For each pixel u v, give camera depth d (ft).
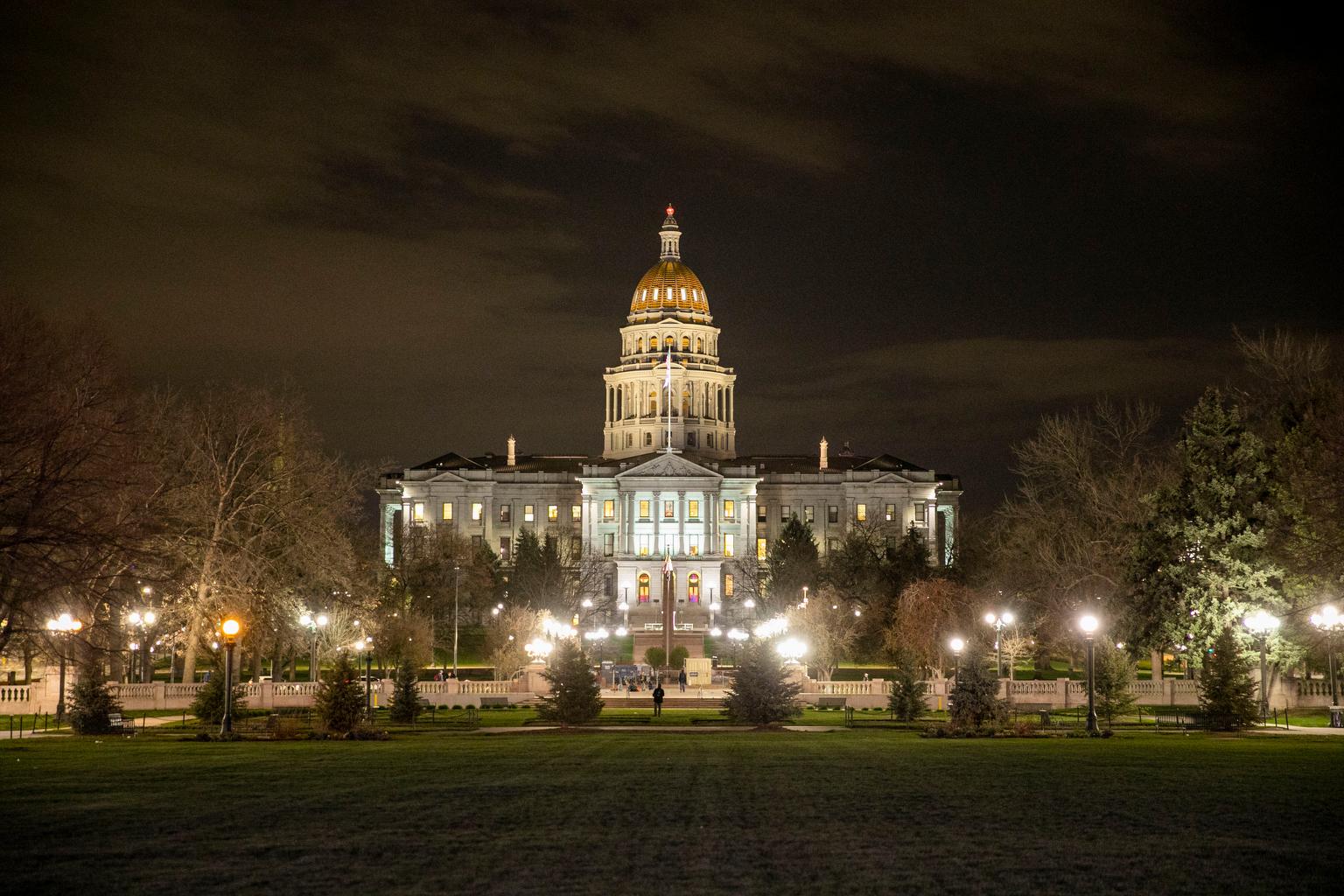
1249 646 229.04
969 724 162.20
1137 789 93.81
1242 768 108.78
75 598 175.11
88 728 170.19
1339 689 248.32
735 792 92.17
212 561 260.62
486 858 67.92
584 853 69.05
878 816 80.84
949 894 60.90
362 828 76.18
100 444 172.24
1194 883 63.31
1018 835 74.69
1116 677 216.33
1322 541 211.20
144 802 85.87
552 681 198.39
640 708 253.03
